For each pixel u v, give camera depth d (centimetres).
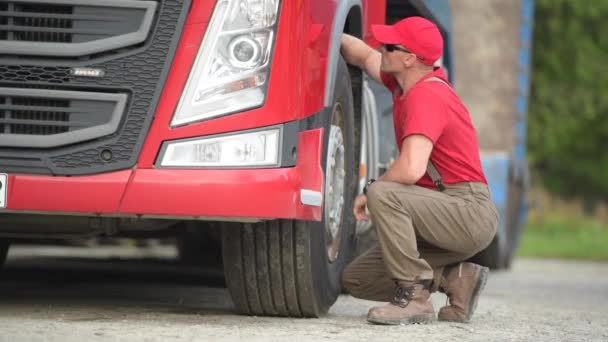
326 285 1925
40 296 2275
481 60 4906
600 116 10519
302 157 1748
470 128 1919
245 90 1709
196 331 1669
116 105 1691
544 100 9706
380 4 2283
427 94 1867
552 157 11075
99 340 1527
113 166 1686
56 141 1684
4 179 1677
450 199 1889
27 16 1708
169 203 1667
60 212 1680
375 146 2359
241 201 1673
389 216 1855
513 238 5250
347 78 2002
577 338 1834
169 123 1691
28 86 1706
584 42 9794
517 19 4900
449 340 1700
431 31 1889
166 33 1703
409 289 1888
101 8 1702
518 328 1953
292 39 1728
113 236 2245
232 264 1855
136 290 2547
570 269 5612
